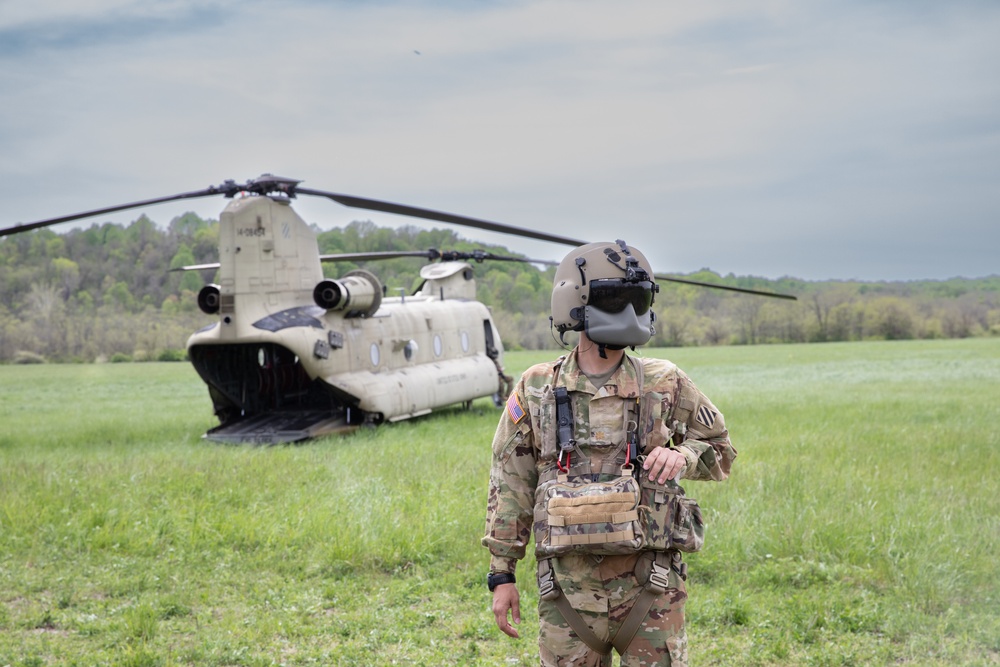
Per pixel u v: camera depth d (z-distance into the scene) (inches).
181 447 565.9
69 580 269.0
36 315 3464.6
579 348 138.9
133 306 3848.4
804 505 329.1
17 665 206.4
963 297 5462.6
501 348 878.4
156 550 300.7
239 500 363.9
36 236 4229.8
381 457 483.8
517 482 138.9
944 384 1195.9
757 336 4119.1
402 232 3784.5
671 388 135.6
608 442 132.0
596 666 131.8
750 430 610.2
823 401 891.4
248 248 619.8
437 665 208.7
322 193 613.9
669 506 130.3
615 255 136.6
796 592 252.1
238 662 213.0
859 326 4133.9
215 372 653.3
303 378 680.4
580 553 127.7
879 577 260.7
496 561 139.6
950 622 223.0
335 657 213.8
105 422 780.0
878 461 452.8
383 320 709.3
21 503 344.8
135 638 225.0
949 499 349.4
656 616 129.1
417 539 296.0
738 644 218.5
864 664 205.8
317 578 273.4
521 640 223.1
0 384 1563.7
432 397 732.7
